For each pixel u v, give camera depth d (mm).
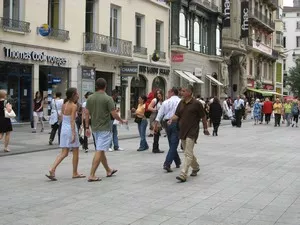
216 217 6680
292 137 20766
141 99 15008
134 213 6863
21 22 22219
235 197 8008
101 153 9562
